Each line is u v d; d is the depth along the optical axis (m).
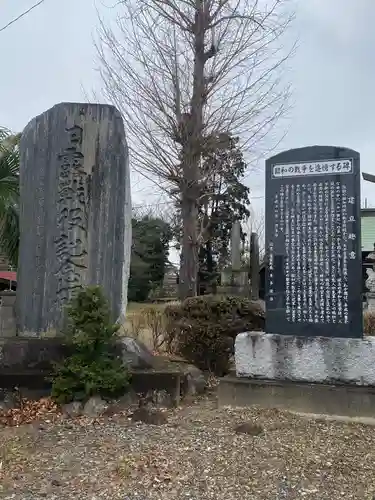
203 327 7.38
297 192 5.89
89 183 6.73
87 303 5.79
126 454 4.29
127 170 6.82
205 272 29.17
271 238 5.95
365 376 5.34
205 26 13.15
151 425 5.11
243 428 4.85
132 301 30.44
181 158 13.44
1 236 9.24
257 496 3.52
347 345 5.41
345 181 5.71
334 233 5.70
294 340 5.61
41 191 6.79
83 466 4.05
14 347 6.21
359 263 5.57
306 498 3.50
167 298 30.11
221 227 30.20
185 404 5.94
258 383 5.60
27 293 6.70
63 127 6.81
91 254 6.64
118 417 5.36
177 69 13.27
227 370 7.51
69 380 5.67
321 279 5.70
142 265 30.55
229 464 4.05
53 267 6.66
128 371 5.84
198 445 4.47
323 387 5.36
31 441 4.69
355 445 4.50
